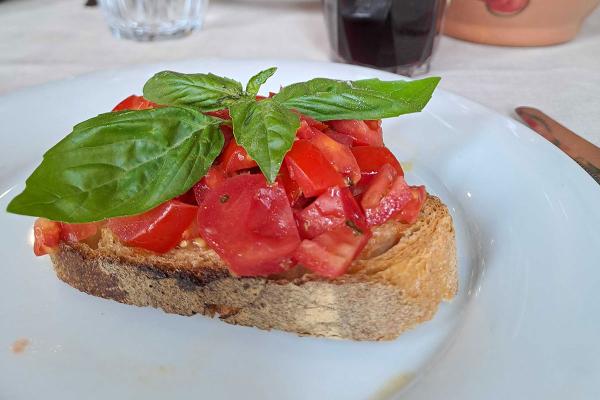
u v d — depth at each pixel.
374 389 0.18
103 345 0.19
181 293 0.20
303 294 0.19
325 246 0.18
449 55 0.36
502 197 0.22
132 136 0.18
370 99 0.19
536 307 0.18
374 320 0.19
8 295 0.21
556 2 0.34
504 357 0.17
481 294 0.19
